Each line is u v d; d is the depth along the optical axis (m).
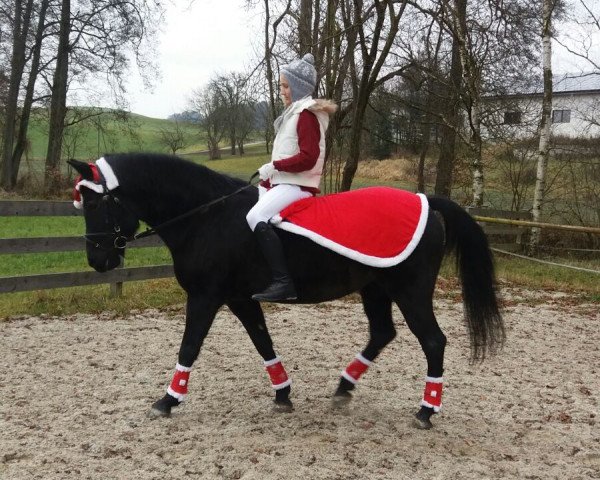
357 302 8.55
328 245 3.72
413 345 6.22
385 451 3.54
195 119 40.22
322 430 3.86
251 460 3.33
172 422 3.95
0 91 24.16
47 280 7.37
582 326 7.45
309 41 11.24
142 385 4.76
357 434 3.79
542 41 13.87
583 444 3.77
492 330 3.96
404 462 3.41
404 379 5.07
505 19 12.88
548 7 13.16
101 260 3.90
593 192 14.47
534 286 10.18
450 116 14.37
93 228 3.85
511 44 13.33
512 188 15.52
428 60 13.38
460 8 12.49
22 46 23.97
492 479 3.25
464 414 4.27
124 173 3.84
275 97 11.70
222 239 3.88
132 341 6.13
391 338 4.25
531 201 16.52
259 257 3.88
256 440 3.64
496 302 3.99
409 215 3.82
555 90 31.45
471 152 13.47
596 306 8.74
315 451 3.49
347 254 3.71
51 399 4.39
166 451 3.47
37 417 4.02
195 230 3.93
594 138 15.40
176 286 8.93
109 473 3.19
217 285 3.93
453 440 3.77
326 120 3.87
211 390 4.66
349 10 11.18
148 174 3.87
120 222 3.88
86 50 24.41
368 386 4.85
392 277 3.84
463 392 4.77
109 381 4.85
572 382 5.12
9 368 5.15
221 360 5.52
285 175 3.87
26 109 25.36
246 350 5.88
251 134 41.12
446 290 9.62
